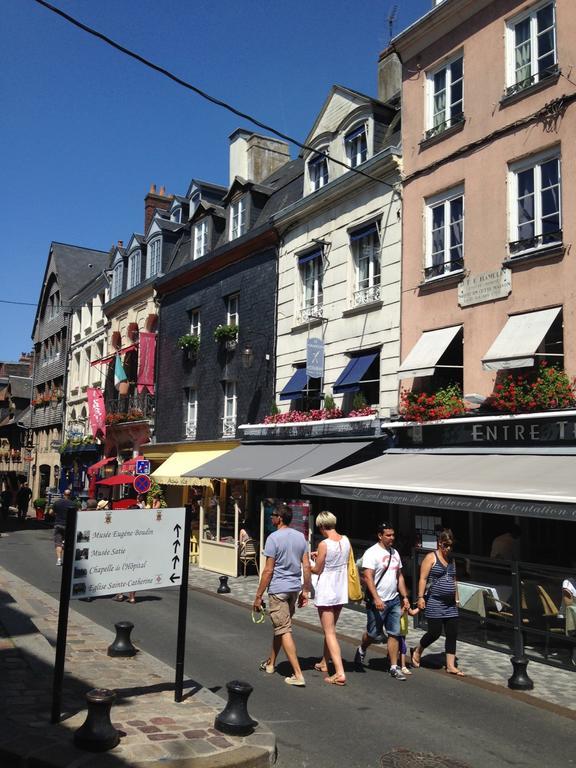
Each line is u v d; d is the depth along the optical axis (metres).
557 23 12.36
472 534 12.96
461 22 14.34
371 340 15.90
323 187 17.56
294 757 5.10
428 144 14.86
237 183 22.69
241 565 16.45
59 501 17.00
